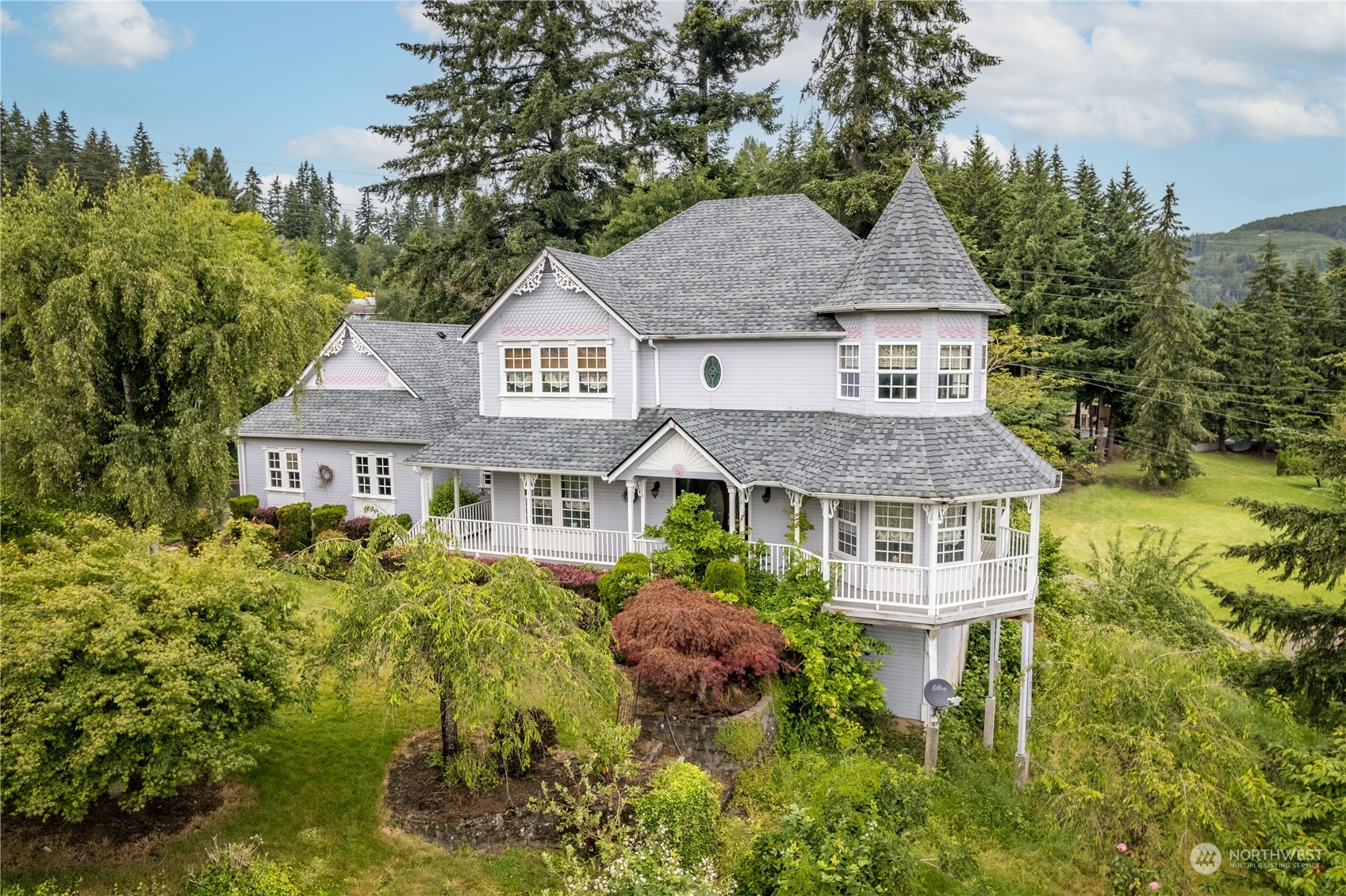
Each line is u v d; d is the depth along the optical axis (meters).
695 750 15.80
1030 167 62.00
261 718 12.28
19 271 18.77
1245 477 50.84
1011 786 17.27
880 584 18.22
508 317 24.67
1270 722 19.14
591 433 23.30
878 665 19.02
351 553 26.14
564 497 24.30
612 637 16.28
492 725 13.62
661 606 16.83
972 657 22.73
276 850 12.90
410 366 32.09
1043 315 47.75
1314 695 18.75
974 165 50.44
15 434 18.94
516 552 23.52
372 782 14.61
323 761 15.12
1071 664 15.29
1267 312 56.72
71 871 11.96
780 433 21.42
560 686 13.19
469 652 12.66
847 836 12.63
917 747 18.42
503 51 43.41
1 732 10.14
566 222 44.59
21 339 19.73
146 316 19.14
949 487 17.67
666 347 23.41
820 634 17.92
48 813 12.73
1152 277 47.06
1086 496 46.09
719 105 48.00
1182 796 12.95
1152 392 46.78
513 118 43.62
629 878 11.41
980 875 14.04
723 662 15.98
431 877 12.66
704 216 26.83
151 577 11.96
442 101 45.25
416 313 48.09
